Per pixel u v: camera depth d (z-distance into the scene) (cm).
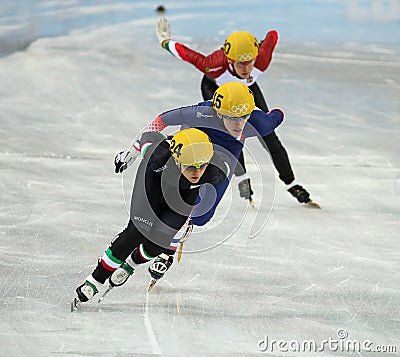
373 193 1908
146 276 1424
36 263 1448
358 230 1683
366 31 3688
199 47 3288
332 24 3828
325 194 1892
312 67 3094
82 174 1941
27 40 3338
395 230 1688
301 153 2186
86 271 1428
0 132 2228
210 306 1325
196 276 1436
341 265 1504
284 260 1519
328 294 1382
